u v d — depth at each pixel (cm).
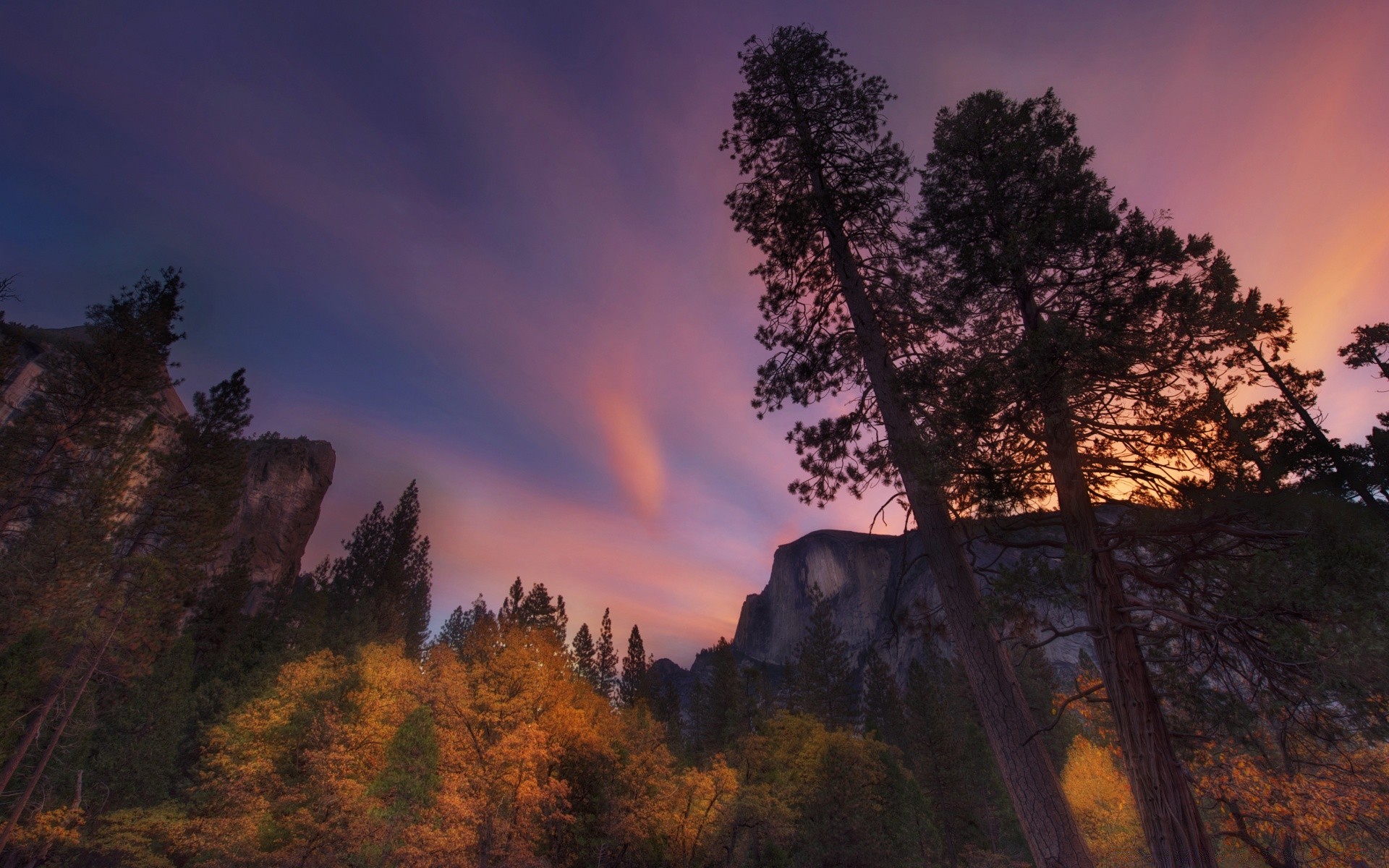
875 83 1320
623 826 2878
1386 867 1088
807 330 1358
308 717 2759
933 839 3625
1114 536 844
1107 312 853
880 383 1105
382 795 2402
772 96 1396
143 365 2812
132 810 2627
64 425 2664
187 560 2989
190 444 3225
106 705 3195
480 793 2345
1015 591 805
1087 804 2772
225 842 2192
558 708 3206
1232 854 1653
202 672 4312
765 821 3091
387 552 9119
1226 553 773
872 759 3553
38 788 2680
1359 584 621
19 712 2366
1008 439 882
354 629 5481
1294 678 698
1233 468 857
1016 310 1030
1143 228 870
